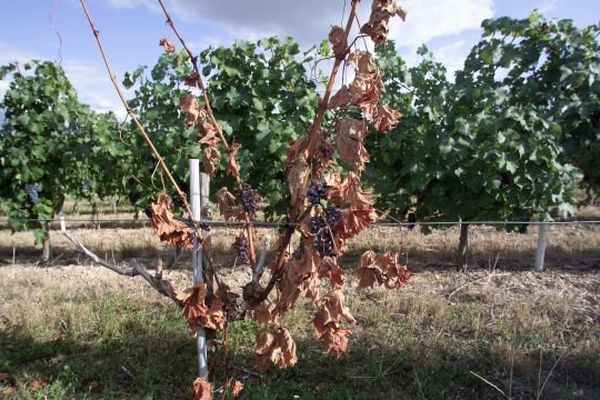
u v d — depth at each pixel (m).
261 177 6.89
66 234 3.01
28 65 7.59
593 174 7.44
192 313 2.80
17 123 7.44
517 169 6.36
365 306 5.31
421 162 6.44
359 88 2.25
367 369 3.99
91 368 3.95
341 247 2.65
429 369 3.97
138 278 6.29
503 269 6.84
